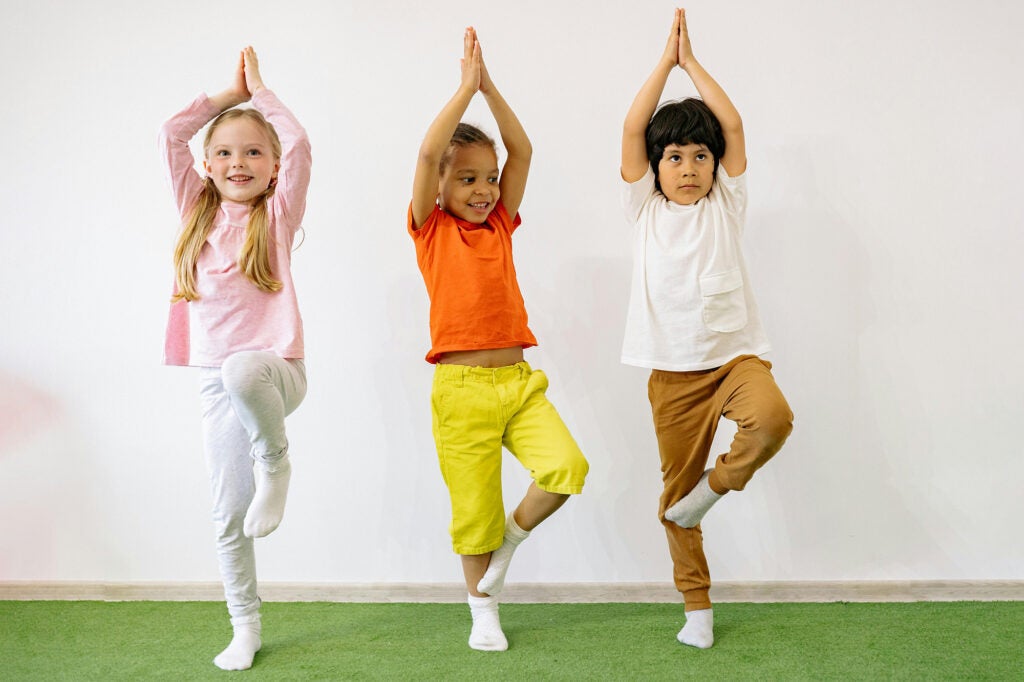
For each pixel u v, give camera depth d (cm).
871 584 224
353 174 229
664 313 198
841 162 224
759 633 200
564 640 198
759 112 225
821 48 224
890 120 224
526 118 228
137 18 232
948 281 224
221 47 232
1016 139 223
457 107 193
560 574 230
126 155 232
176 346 201
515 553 230
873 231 225
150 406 232
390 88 229
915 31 223
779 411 181
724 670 179
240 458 192
